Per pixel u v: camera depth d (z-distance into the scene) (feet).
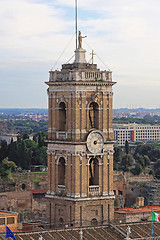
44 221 531.50
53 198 517.96
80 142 502.38
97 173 517.96
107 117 519.60
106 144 517.96
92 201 510.58
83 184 506.89
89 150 507.71
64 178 520.83
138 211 593.01
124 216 577.43
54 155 518.37
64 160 517.96
